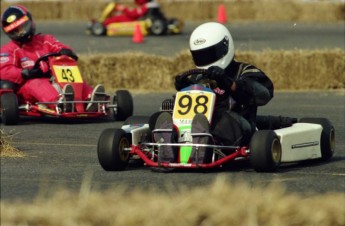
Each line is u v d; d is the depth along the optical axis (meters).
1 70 45.44
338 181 27.91
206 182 27.42
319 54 61.28
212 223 20.72
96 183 27.61
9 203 24.16
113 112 45.97
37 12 125.38
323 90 60.66
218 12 117.75
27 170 30.52
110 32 99.12
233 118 29.56
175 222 20.73
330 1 116.44
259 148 28.61
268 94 30.12
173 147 28.88
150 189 25.89
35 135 40.16
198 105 29.55
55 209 21.94
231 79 29.38
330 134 32.25
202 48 30.16
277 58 61.50
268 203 21.59
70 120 46.41
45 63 45.75
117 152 29.48
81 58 62.66
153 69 62.97
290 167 30.80
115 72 62.94
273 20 117.25
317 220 20.77
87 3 125.44
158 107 51.88
